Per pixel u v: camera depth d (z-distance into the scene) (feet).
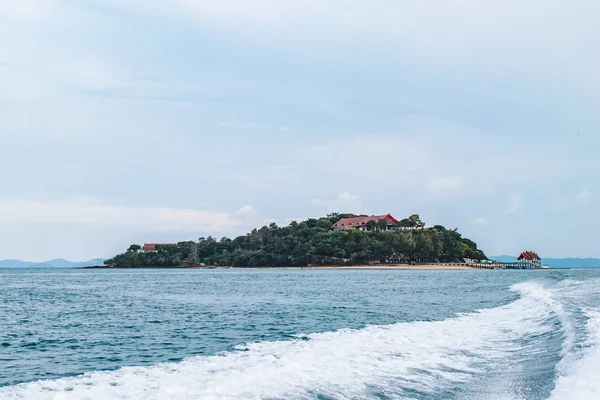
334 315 119.34
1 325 114.62
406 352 64.23
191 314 130.00
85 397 44.55
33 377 61.26
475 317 106.11
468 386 48.44
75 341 90.02
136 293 231.50
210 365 58.08
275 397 44.24
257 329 98.17
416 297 175.52
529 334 77.61
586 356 51.85
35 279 485.15
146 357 72.95
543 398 42.50
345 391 46.50
